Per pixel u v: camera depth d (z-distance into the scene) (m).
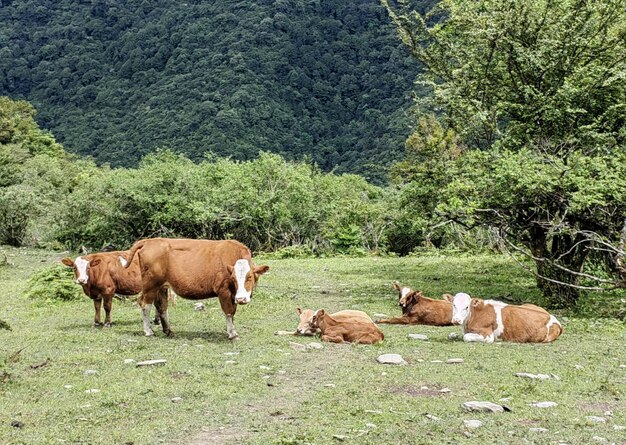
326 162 86.94
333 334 12.66
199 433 7.62
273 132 90.00
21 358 11.04
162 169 38.91
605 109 18.97
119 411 8.34
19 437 7.41
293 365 10.73
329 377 10.05
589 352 12.09
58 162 64.75
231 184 39.22
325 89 103.62
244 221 39.09
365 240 38.53
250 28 115.25
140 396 8.91
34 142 77.25
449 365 10.84
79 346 12.05
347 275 24.72
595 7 19.05
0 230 44.75
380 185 71.00
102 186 38.66
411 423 7.98
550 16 19.34
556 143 18.91
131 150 91.06
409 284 21.94
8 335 13.18
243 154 82.44
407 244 40.16
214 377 9.88
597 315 16.58
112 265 14.33
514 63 19.86
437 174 19.28
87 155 94.25
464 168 18.28
